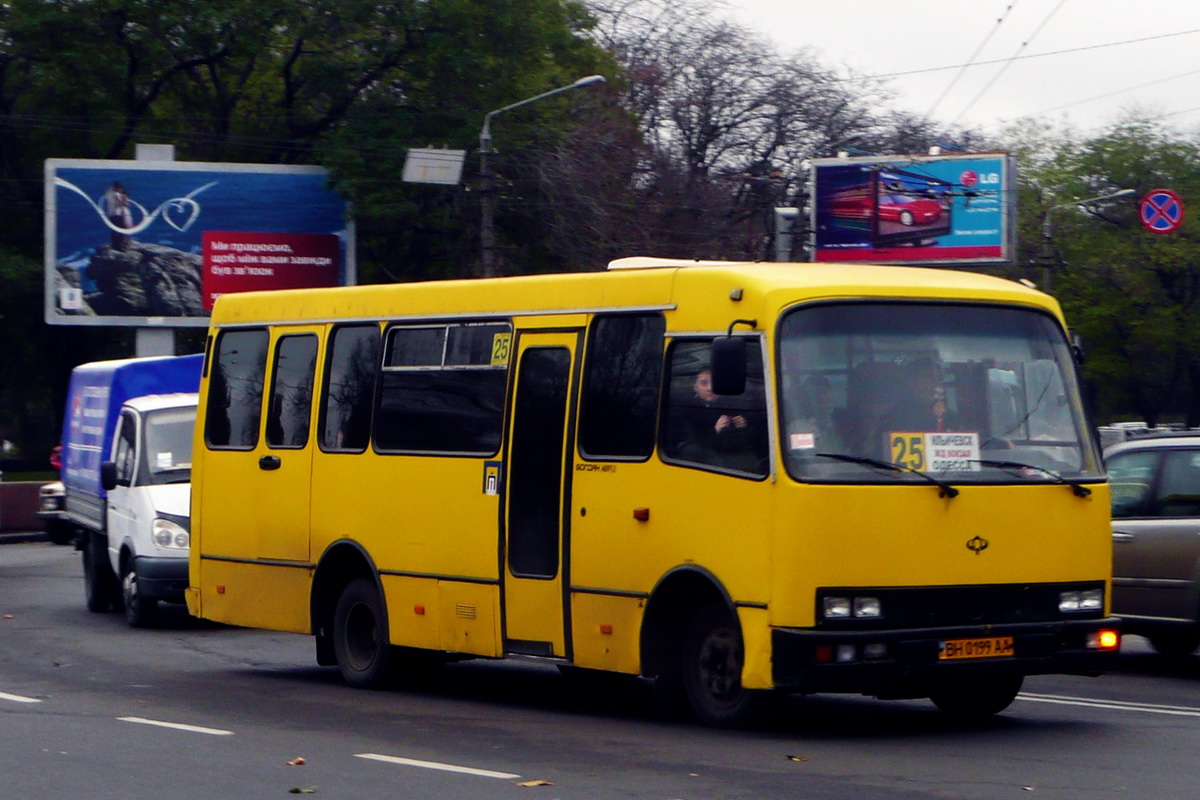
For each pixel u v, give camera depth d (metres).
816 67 46.31
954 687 9.56
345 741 8.80
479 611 10.17
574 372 9.64
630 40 46.53
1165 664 12.74
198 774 7.71
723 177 42.81
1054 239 51.62
